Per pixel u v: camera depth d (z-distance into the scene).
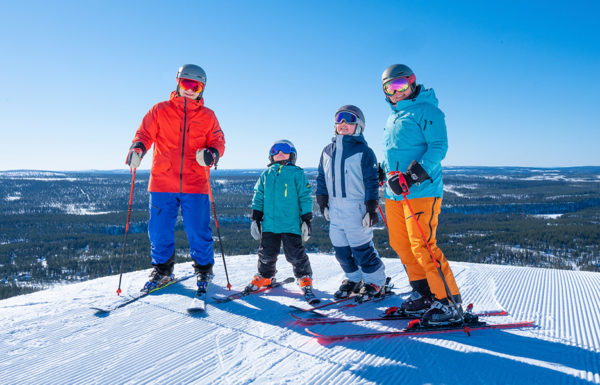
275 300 2.63
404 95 2.17
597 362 1.59
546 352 1.70
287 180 2.79
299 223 2.81
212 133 2.86
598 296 2.71
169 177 2.73
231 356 1.68
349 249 2.69
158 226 2.80
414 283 2.21
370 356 1.67
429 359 1.63
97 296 2.61
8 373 1.50
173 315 2.24
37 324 2.05
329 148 2.69
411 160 2.11
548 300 2.61
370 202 2.46
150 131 2.68
